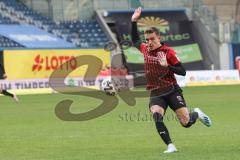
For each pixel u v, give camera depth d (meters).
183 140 41.16
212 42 148.25
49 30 140.75
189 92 106.75
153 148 37.31
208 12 150.62
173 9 153.38
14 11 142.12
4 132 49.94
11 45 128.62
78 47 129.50
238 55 148.75
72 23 145.62
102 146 38.97
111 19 148.25
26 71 118.75
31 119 62.81
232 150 35.28
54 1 147.00
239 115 62.09
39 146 39.69
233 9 160.12
